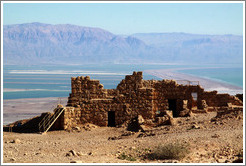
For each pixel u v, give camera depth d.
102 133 40.38
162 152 25.27
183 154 25.06
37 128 44.50
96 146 30.55
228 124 35.38
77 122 44.31
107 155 26.41
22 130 43.91
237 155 24.94
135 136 36.06
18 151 29.19
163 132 35.38
